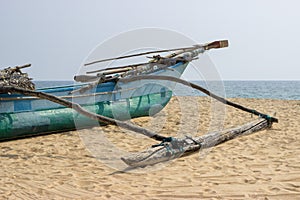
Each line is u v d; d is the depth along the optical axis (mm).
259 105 19672
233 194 5148
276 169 6398
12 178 6297
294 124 11930
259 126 10484
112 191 5484
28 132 9852
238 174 6164
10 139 9734
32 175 6477
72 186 5793
